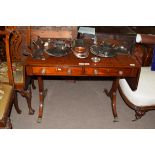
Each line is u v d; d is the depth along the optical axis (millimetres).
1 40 2656
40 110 2631
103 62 2279
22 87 2445
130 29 3295
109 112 2855
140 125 2676
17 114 2707
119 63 2281
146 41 2580
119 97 3125
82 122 2664
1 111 1950
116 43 2758
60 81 3391
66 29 2846
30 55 2314
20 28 2779
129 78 2467
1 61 2719
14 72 2461
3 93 2123
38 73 2232
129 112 2875
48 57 2293
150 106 2441
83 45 2539
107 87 3332
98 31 3146
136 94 2375
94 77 3473
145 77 2553
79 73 2262
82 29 2975
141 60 2715
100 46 2521
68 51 2398
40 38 2652
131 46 2746
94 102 3014
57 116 2730
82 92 3193
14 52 2643
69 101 3000
